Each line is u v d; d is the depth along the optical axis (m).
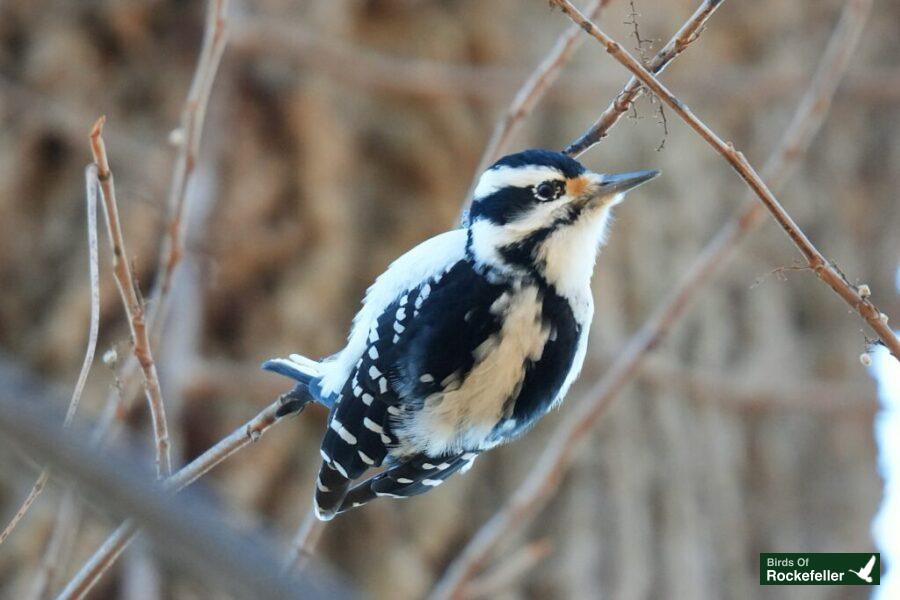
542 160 7.32
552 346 7.11
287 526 13.01
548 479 8.17
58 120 13.54
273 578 3.40
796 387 14.83
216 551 3.41
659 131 15.59
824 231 16.75
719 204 15.62
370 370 6.91
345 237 13.88
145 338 6.48
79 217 13.38
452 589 7.92
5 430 3.44
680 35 6.95
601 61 15.12
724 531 14.35
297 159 13.88
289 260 13.73
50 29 13.89
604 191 7.23
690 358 14.82
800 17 17.52
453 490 13.62
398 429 6.94
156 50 14.00
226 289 13.46
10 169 13.39
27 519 12.03
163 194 13.03
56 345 12.88
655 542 13.82
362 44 14.77
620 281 14.77
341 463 6.99
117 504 3.44
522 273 7.09
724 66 16.64
